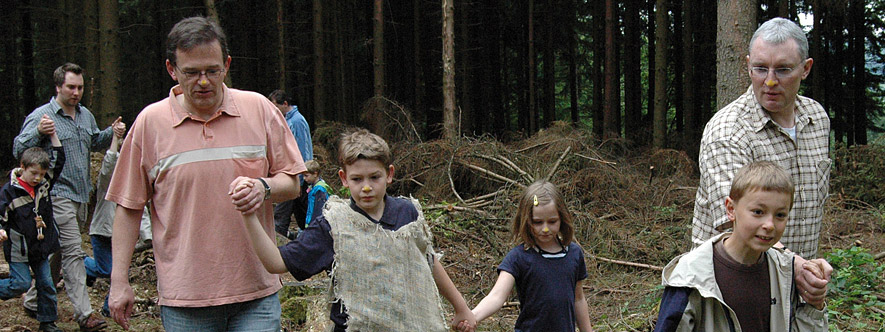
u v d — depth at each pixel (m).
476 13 23.64
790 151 3.05
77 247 5.00
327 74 19.22
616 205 9.07
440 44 23.69
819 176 3.11
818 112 3.12
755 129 3.00
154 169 2.83
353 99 20.97
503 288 3.19
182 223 2.81
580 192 9.38
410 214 2.78
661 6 15.55
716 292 2.46
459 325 3.03
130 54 18.22
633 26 24.19
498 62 24.89
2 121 18.92
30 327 5.10
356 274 2.60
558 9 23.52
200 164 2.79
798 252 3.15
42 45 18.31
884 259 6.92
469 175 10.20
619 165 10.56
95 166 8.21
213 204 2.79
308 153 7.19
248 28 19.38
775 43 2.89
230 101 2.88
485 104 23.70
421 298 2.69
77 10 14.22
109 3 10.19
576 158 9.95
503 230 7.82
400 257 2.66
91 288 5.97
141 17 18.06
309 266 2.62
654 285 5.95
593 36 22.88
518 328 3.32
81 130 5.09
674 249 6.95
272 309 2.93
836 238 8.21
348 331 2.56
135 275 6.34
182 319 2.83
